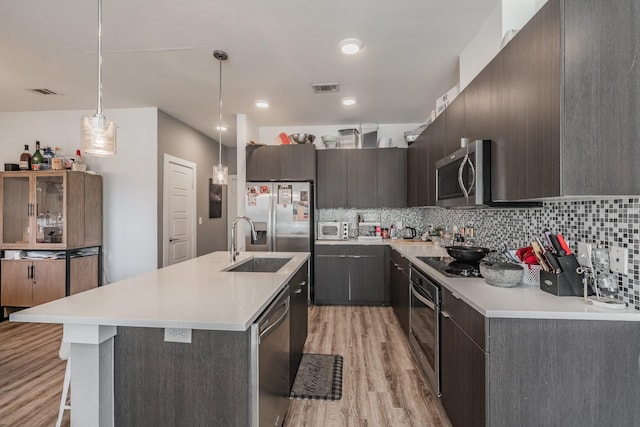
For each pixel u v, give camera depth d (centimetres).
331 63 296
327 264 436
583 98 125
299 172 444
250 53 277
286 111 434
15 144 435
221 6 213
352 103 403
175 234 469
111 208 425
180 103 403
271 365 157
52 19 227
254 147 447
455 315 175
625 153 124
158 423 136
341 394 224
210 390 133
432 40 258
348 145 467
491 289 170
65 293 372
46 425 192
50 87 350
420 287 241
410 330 283
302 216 434
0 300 377
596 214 159
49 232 376
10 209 385
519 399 135
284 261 288
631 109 124
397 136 496
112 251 425
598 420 132
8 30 240
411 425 192
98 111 162
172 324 121
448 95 303
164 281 188
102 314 128
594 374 132
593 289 154
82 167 401
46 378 245
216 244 618
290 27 238
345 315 394
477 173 185
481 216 288
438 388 204
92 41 256
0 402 214
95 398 132
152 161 421
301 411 206
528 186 147
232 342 132
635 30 123
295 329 230
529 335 134
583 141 125
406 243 406
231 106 414
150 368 136
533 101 143
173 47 267
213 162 603
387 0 209
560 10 125
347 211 493
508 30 198
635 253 138
